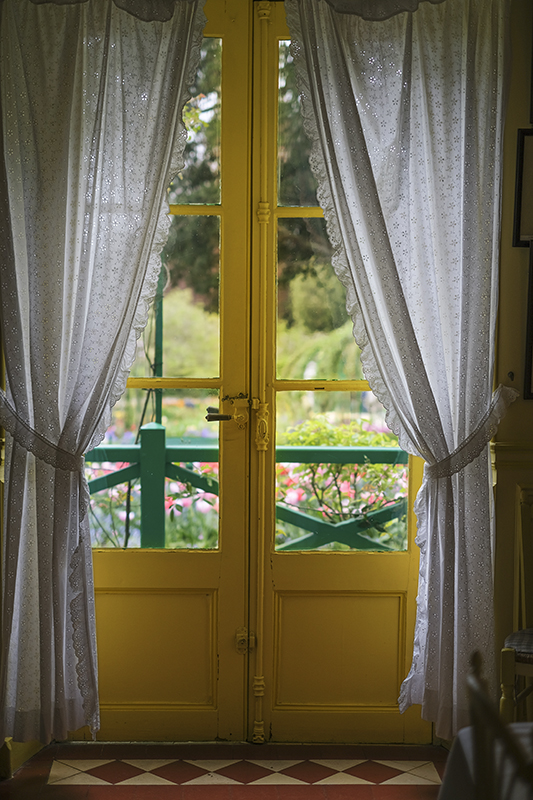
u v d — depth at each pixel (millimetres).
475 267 2330
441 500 2346
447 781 1428
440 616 2350
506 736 1097
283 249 2566
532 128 2412
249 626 2600
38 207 2307
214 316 2578
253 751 2535
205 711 2592
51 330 2309
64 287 2346
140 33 2332
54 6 2311
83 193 2352
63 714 2318
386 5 2344
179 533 2609
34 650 2359
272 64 2512
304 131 2477
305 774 2385
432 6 2348
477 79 2338
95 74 2334
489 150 2330
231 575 2576
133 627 2588
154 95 2342
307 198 2559
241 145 2521
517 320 2473
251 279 2559
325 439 2600
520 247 2453
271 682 2598
